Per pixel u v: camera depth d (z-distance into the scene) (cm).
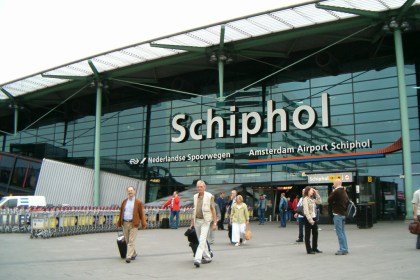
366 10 2658
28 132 4984
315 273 819
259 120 3569
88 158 4484
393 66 3130
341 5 2698
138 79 4025
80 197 3956
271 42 3156
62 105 4769
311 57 3478
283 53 3459
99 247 1403
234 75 3838
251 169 3550
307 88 3441
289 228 2331
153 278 805
